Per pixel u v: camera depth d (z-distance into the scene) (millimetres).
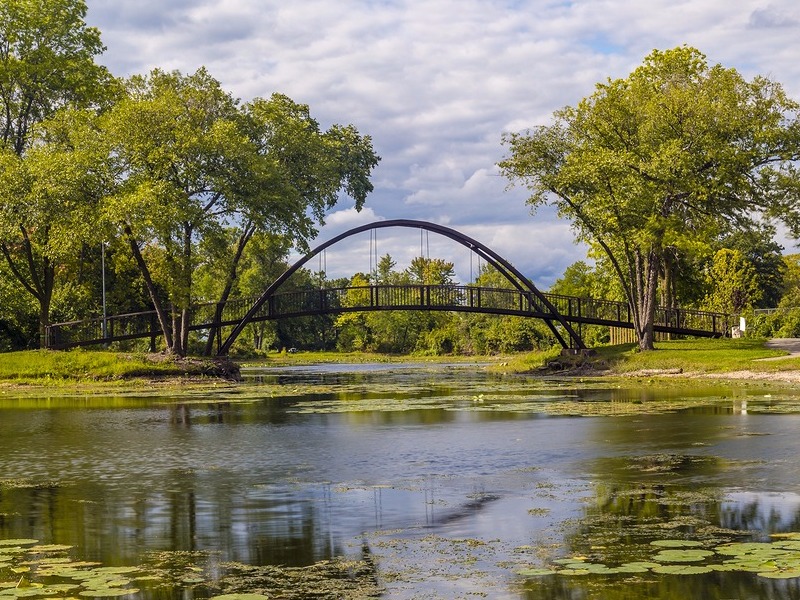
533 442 19812
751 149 46781
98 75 53125
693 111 46875
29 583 9258
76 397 36875
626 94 49781
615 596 8625
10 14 50625
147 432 23297
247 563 10250
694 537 10781
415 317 108938
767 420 22500
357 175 62719
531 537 11102
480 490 14367
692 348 51031
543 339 90125
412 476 15875
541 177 50344
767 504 12594
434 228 53281
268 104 54750
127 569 9891
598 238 50719
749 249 100250
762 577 9047
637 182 45969
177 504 13734
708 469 15719
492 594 8852
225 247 49344
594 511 12477
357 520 12406
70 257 52438
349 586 9258
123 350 69250
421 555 10406
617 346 55969
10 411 30250
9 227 46719
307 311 54219
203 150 46500
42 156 46438
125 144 46219
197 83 50594
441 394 34938
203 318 82500
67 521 12609
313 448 19719
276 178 49594
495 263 54281
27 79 50750
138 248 49812
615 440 19750
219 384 44344
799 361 41125
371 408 28781
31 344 62000
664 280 62844
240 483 15531
